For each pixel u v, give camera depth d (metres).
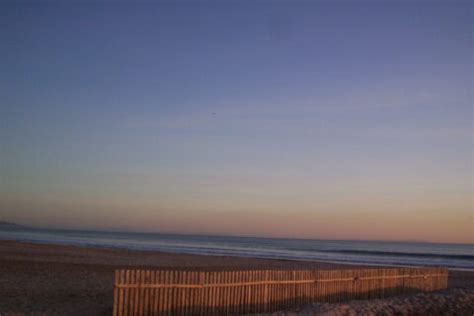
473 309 17.34
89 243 74.69
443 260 56.81
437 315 16.22
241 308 13.93
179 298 12.67
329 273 16.56
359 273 17.70
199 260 37.78
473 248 131.50
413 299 17.33
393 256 64.50
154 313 12.23
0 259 27.88
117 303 11.70
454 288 23.28
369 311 14.73
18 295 16.23
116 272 11.69
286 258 51.75
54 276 21.45
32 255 33.56
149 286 12.13
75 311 14.06
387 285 18.95
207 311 13.18
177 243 103.31
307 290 15.80
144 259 35.84
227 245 102.44
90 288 18.53
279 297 14.96
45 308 14.35
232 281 13.73
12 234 113.38
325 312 13.97
